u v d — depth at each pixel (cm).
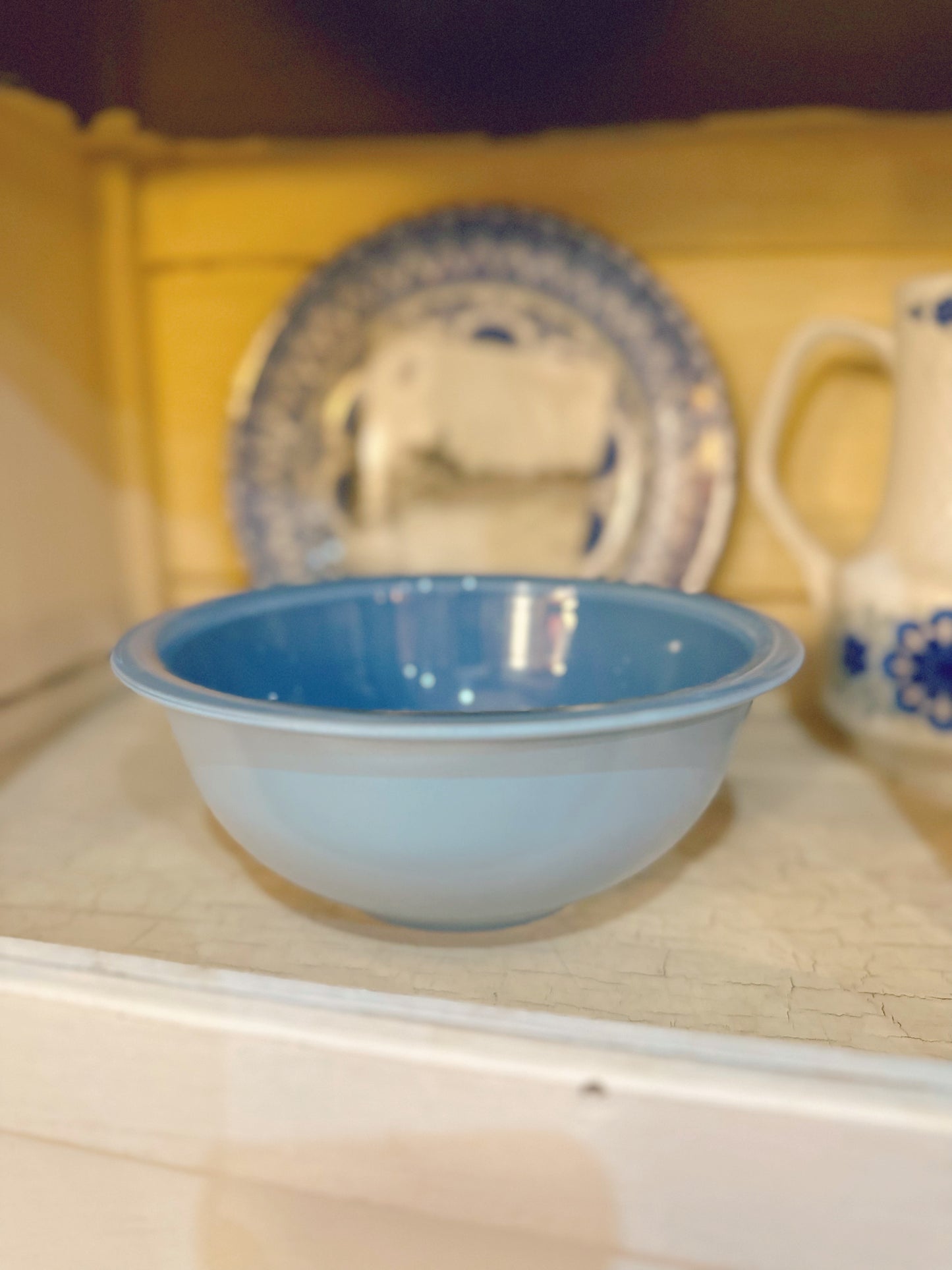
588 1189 26
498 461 61
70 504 58
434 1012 27
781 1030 29
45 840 42
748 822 43
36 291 55
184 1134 28
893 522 47
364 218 60
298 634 43
